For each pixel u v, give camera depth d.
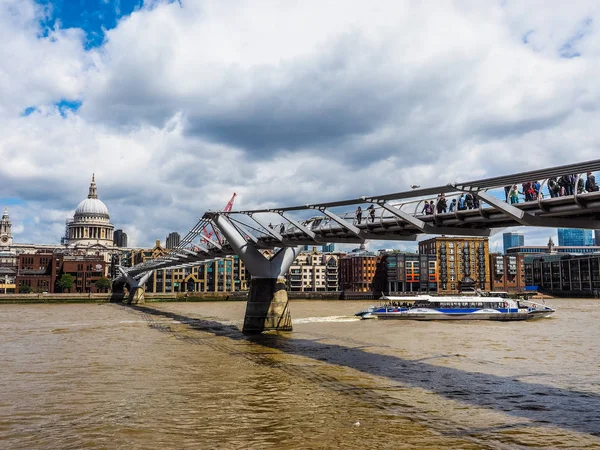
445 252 191.50
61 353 42.44
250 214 55.00
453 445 19.72
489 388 29.36
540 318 84.88
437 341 51.31
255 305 58.78
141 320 78.06
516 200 27.72
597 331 62.72
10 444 19.73
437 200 32.69
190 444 19.75
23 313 96.25
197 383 30.48
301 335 56.19
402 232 39.47
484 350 44.72
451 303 84.50
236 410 24.47
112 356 40.75
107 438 20.44
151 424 22.25
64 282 168.00
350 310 105.88
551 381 31.33
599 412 24.47
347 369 35.22
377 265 192.75
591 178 24.19
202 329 63.31
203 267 185.00
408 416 23.59
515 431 21.50
